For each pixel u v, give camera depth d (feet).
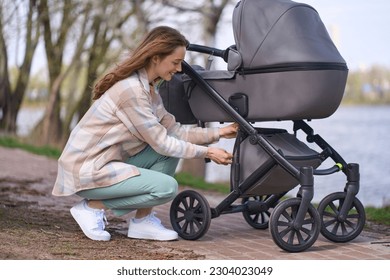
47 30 51.39
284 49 13.65
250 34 14.06
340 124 95.61
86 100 53.47
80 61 53.47
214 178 44.09
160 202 14.06
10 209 17.48
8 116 52.26
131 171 13.88
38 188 22.86
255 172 14.21
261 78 13.93
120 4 45.57
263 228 16.52
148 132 13.74
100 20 49.06
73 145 14.10
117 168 13.91
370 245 14.87
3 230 14.48
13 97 52.60
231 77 14.35
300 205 13.57
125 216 17.89
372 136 75.25
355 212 19.39
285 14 13.99
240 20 14.29
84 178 13.91
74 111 53.88
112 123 13.92
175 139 13.94
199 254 13.53
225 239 15.24
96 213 14.47
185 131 14.75
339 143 67.97
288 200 13.60
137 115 13.70
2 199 19.34
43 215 17.07
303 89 13.51
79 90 59.77
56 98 51.93
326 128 87.71
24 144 42.24
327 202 14.85
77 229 15.52
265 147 13.88
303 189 13.58
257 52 13.89
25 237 14.10
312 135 15.20
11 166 29.53
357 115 124.16
